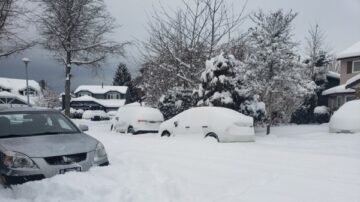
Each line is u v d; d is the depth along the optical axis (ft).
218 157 27.55
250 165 24.77
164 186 19.58
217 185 19.93
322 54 129.90
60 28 89.71
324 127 73.31
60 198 18.10
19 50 77.30
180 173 22.26
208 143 35.37
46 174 19.70
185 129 42.86
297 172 22.82
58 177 19.36
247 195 18.28
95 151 22.08
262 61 59.77
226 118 39.27
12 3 70.90
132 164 24.02
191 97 67.87
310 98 101.96
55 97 209.87
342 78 111.34
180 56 71.46
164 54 72.69
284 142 42.37
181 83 72.33
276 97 65.62
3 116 23.88
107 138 39.81
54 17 88.89
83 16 90.07
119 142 35.81
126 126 57.41
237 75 59.00
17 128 23.56
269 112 63.41
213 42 70.74
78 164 20.74
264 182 20.57
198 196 18.16
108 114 176.14
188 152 29.71
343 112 53.83
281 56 59.31
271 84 59.36
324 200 17.47
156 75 75.15
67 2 88.43
